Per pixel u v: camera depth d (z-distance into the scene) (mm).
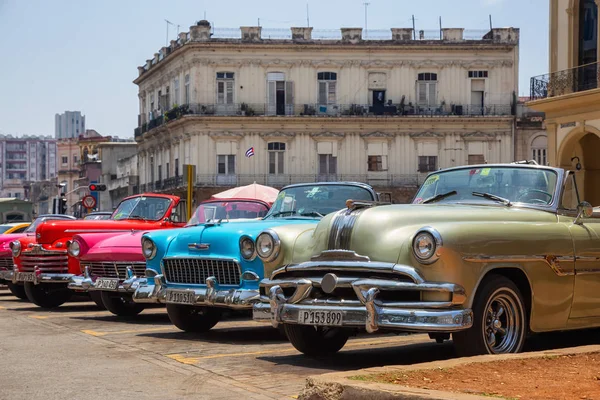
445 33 53500
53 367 7566
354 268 6977
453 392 5059
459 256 6734
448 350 8453
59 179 96500
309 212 10320
